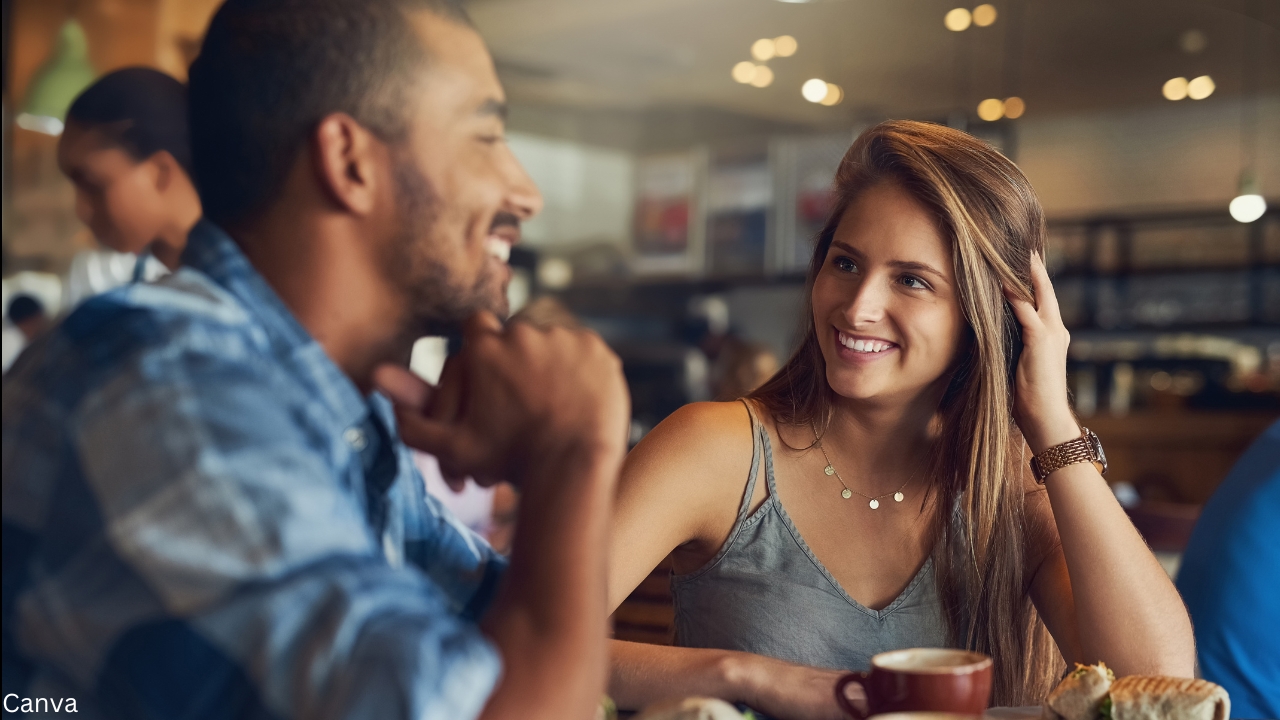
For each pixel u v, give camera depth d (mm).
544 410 689
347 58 690
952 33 6379
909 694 761
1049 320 1299
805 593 1332
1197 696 811
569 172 7832
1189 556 1589
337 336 731
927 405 1353
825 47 6805
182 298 671
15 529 617
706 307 7762
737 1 6164
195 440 583
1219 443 5305
